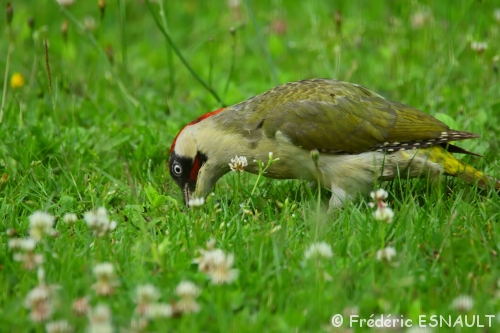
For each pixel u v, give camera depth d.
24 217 10.02
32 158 11.72
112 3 20.12
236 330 7.03
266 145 10.57
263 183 11.58
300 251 8.70
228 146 10.70
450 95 13.96
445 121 12.17
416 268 8.27
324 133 10.40
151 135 12.53
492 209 9.78
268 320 7.32
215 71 16.70
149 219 9.96
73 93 14.59
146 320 7.06
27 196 10.75
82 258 8.57
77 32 17.36
